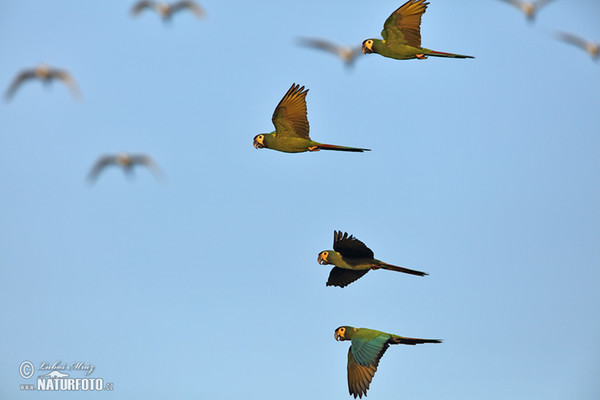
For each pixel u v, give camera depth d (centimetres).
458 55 2234
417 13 2239
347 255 2197
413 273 2191
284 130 2222
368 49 2281
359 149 2219
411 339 2117
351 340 2116
